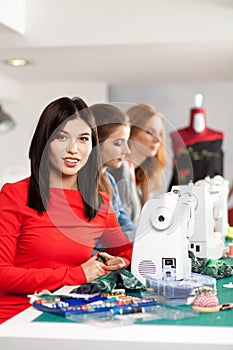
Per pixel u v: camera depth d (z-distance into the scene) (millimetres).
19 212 2277
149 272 2125
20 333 1539
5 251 2230
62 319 1672
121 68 4816
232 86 5938
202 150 5438
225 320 1652
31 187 2295
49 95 5695
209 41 3771
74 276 2189
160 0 3803
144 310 1726
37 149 2260
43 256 2289
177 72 5082
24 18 3904
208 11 3764
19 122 5750
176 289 1826
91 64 4609
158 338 1486
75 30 3873
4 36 3922
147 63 4582
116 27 3842
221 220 3395
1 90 5273
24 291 2180
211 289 1858
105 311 1728
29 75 5199
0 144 5785
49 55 4199
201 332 1534
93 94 5668
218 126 5984
